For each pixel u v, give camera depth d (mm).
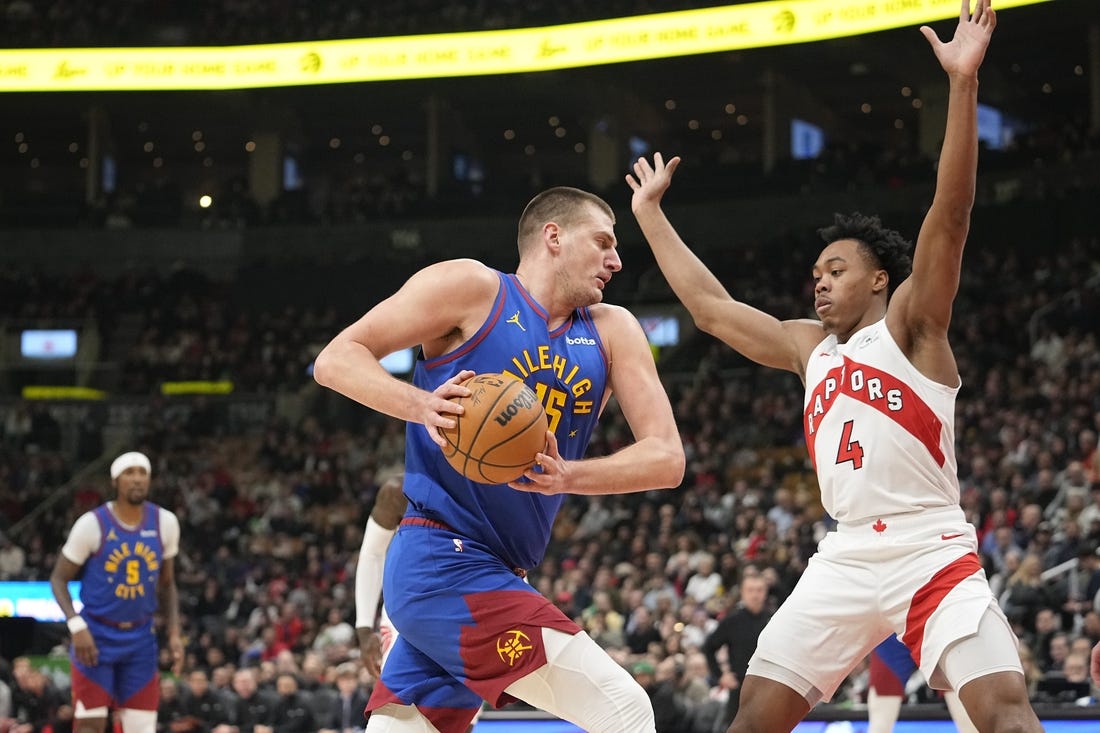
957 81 3451
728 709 8211
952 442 3643
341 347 3203
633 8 23234
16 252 28469
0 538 17344
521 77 26094
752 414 19562
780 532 14352
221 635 13922
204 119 29891
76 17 26594
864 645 3676
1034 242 21812
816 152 28922
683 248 4219
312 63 25000
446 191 28562
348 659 11766
